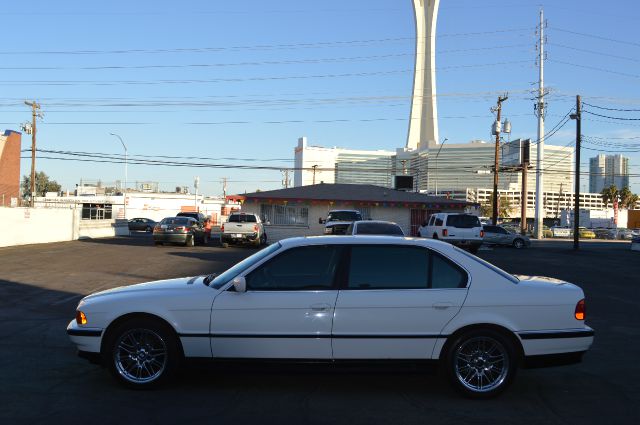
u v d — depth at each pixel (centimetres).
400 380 641
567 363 579
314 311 566
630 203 10538
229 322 570
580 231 7044
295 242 599
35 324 953
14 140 4197
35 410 530
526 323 571
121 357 587
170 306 576
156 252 2522
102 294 614
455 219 2584
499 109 4394
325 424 504
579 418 530
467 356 576
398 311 566
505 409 552
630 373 697
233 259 2186
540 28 5291
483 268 588
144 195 7300
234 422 505
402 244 591
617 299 1380
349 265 582
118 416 516
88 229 3744
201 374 650
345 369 567
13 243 2853
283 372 570
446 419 521
